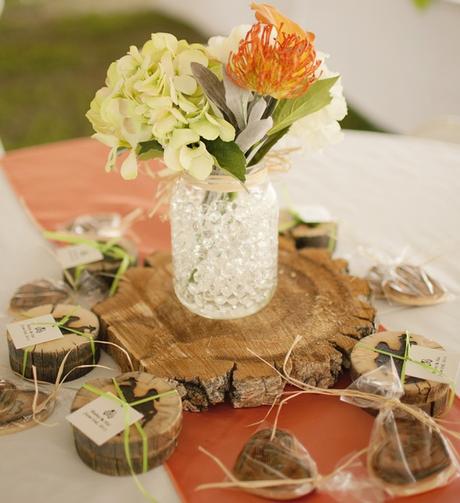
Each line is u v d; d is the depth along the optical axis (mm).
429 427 500
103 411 498
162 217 650
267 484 461
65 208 832
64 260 694
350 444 509
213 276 599
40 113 2361
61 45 2844
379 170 908
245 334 588
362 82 1755
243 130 531
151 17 3037
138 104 511
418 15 1518
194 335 589
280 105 545
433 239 769
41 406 531
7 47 2830
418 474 472
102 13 3115
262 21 511
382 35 1633
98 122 542
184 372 539
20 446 507
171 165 511
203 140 533
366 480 479
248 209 586
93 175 906
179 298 628
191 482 480
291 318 608
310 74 505
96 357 589
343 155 942
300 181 884
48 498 470
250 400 541
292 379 541
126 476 484
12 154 958
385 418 498
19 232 784
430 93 1571
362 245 760
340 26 1737
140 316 612
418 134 1077
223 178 564
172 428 488
